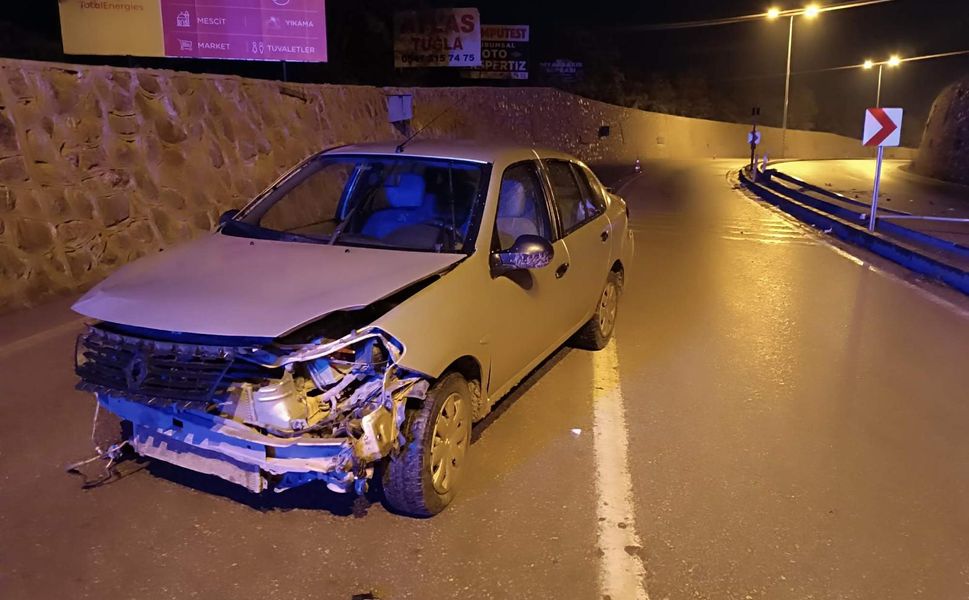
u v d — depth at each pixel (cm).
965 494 427
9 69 792
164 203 936
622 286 706
